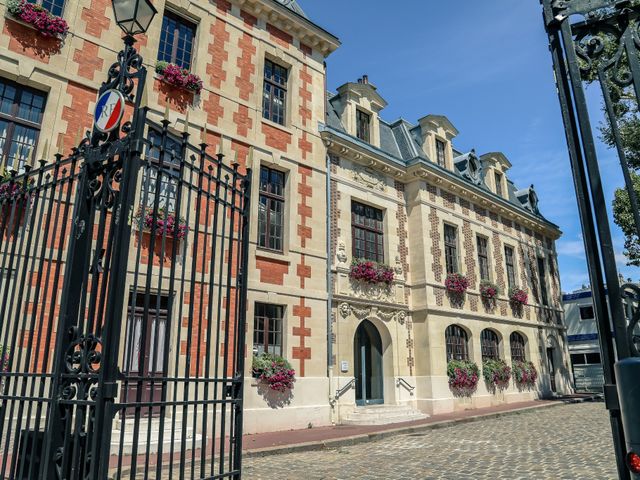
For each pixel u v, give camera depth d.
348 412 13.84
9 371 4.12
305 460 8.64
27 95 9.80
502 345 20.52
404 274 17.30
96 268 3.81
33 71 9.70
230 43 13.34
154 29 11.76
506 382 20.06
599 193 2.47
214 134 12.33
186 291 10.55
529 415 16.17
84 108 10.25
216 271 11.30
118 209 3.81
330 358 13.77
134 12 4.28
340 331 14.38
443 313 17.47
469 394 17.83
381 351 16.19
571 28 2.73
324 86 15.90
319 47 15.91
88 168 4.15
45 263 8.79
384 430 11.96
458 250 19.36
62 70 10.09
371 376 15.95
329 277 14.27
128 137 3.89
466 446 9.97
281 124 14.53
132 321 3.58
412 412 15.20
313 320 13.54
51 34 10.00
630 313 2.33
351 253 15.53
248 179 5.06
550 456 8.56
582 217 2.55
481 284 20.06
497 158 24.00
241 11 13.89
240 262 4.78
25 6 9.64
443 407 16.25
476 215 21.05
